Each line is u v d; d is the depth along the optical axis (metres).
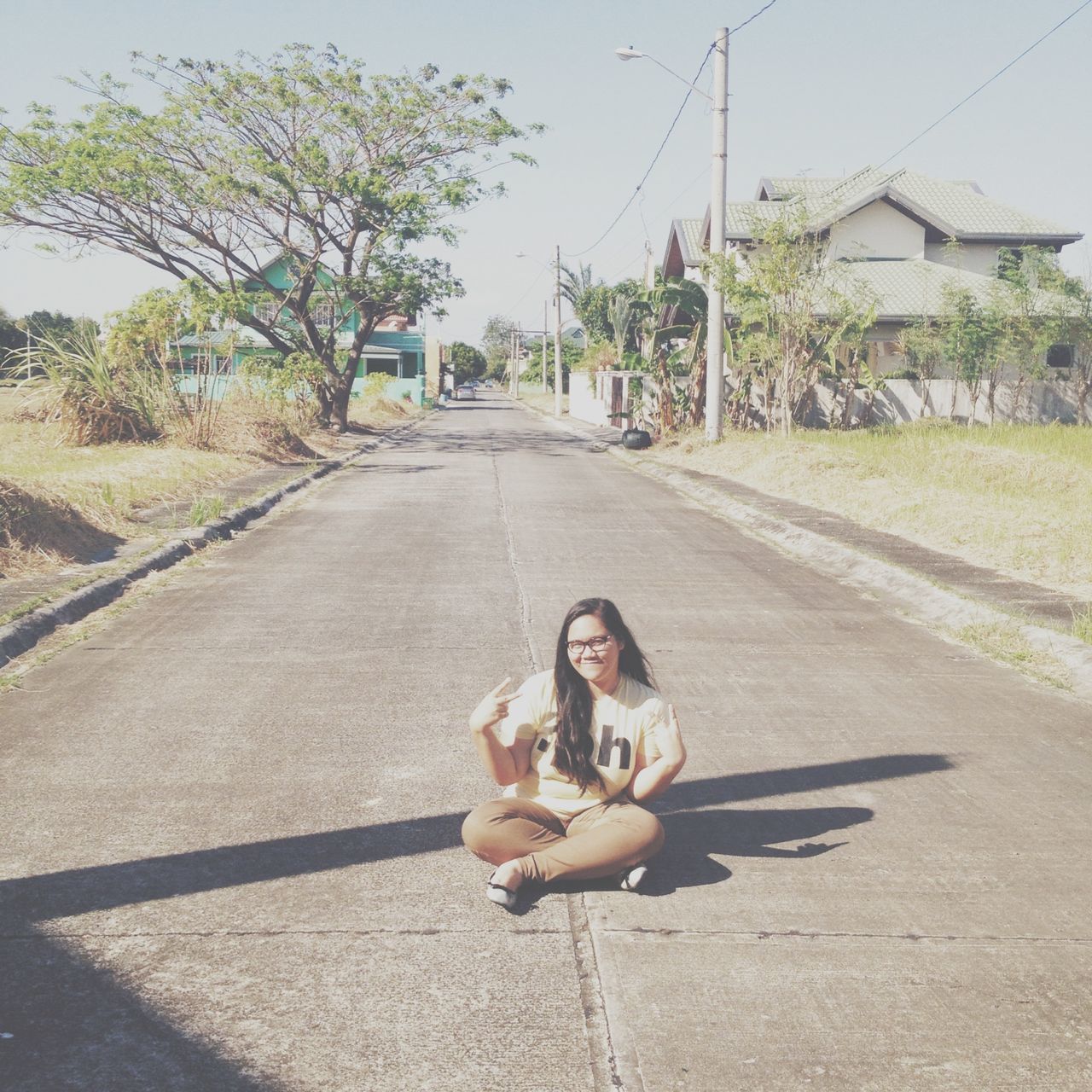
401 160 31.59
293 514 15.46
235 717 6.29
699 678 7.29
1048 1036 3.27
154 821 4.81
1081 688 7.14
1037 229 35.62
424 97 30.95
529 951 3.73
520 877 4.04
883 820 4.95
